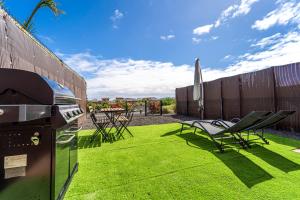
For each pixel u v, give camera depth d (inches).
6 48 89.4
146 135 205.2
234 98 289.3
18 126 54.2
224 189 83.0
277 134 195.6
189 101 424.5
